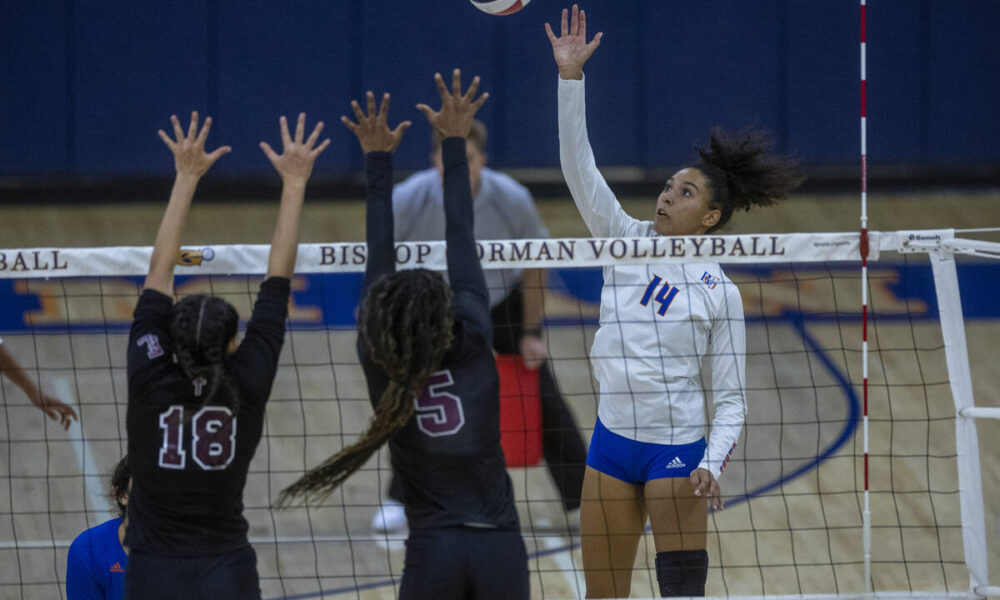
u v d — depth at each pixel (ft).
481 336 38.27
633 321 47.24
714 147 49.55
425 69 153.48
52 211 153.07
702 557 45.80
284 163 40.57
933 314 118.83
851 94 153.28
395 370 35.73
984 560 44.75
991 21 152.05
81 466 85.87
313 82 153.99
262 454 88.22
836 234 43.45
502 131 153.48
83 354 107.04
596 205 48.08
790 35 153.07
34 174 155.02
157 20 154.20
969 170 152.46
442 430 37.01
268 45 153.69
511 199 67.05
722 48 153.28
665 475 45.88
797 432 94.43
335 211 149.48
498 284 69.62
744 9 152.66
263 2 153.38
